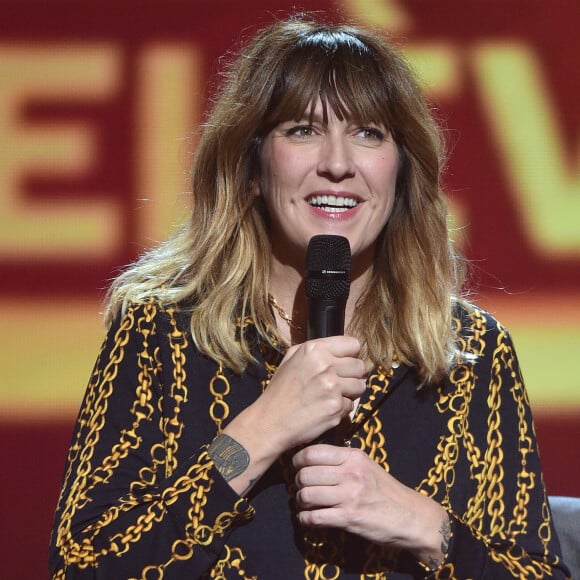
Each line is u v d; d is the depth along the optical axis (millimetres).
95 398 6582
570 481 13727
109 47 14055
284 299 6953
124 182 13891
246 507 5945
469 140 14102
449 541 6051
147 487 6270
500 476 6738
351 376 6062
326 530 6289
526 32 14156
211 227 6949
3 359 13688
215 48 14023
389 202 6746
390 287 7000
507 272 14008
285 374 6102
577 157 14094
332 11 13945
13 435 13641
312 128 6574
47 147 13922
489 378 6910
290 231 6633
